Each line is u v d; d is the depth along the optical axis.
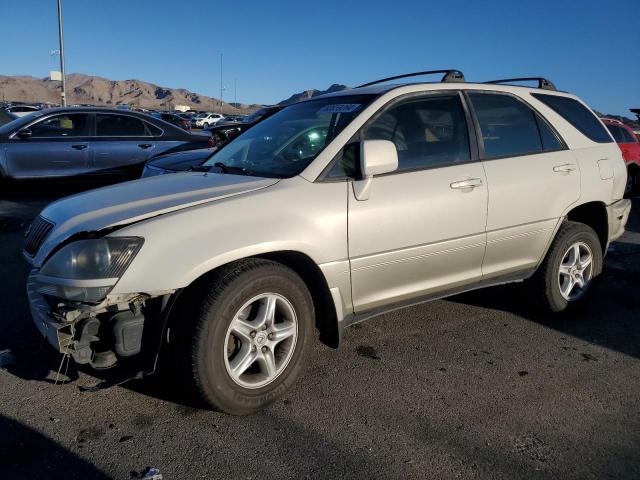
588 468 2.60
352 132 3.38
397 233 3.37
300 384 3.35
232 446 2.71
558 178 4.19
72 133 9.18
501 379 3.46
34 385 3.23
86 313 2.64
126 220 2.77
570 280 4.48
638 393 3.32
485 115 4.01
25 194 9.49
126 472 2.51
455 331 4.20
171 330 2.86
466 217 3.67
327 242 3.12
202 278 2.88
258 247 2.88
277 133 3.86
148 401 3.10
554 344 4.01
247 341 2.94
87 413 2.96
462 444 2.77
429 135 3.70
